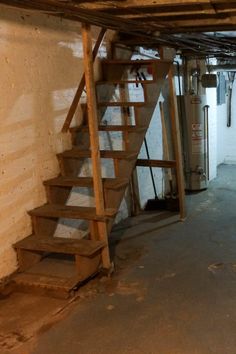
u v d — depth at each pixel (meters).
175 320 2.49
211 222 4.41
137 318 2.54
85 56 2.90
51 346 2.29
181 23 3.39
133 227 4.39
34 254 3.19
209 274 3.13
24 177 3.20
